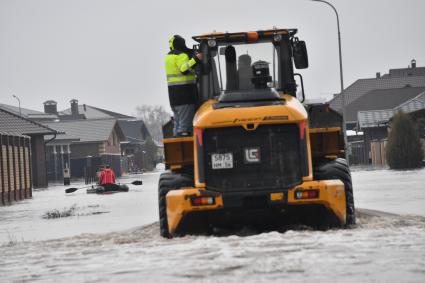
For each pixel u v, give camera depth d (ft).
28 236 100.94
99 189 238.68
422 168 322.75
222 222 77.05
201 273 47.55
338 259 50.75
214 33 81.66
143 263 54.29
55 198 237.04
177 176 78.95
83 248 69.67
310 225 78.18
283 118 73.51
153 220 115.14
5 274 54.49
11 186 234.79
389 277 43.70
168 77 84.12
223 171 73.97
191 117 83.97
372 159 467.93
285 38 81.92
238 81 81.15
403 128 333.21
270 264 49.19
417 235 63.57
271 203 73.46
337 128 78.95
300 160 73.97
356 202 132.67
